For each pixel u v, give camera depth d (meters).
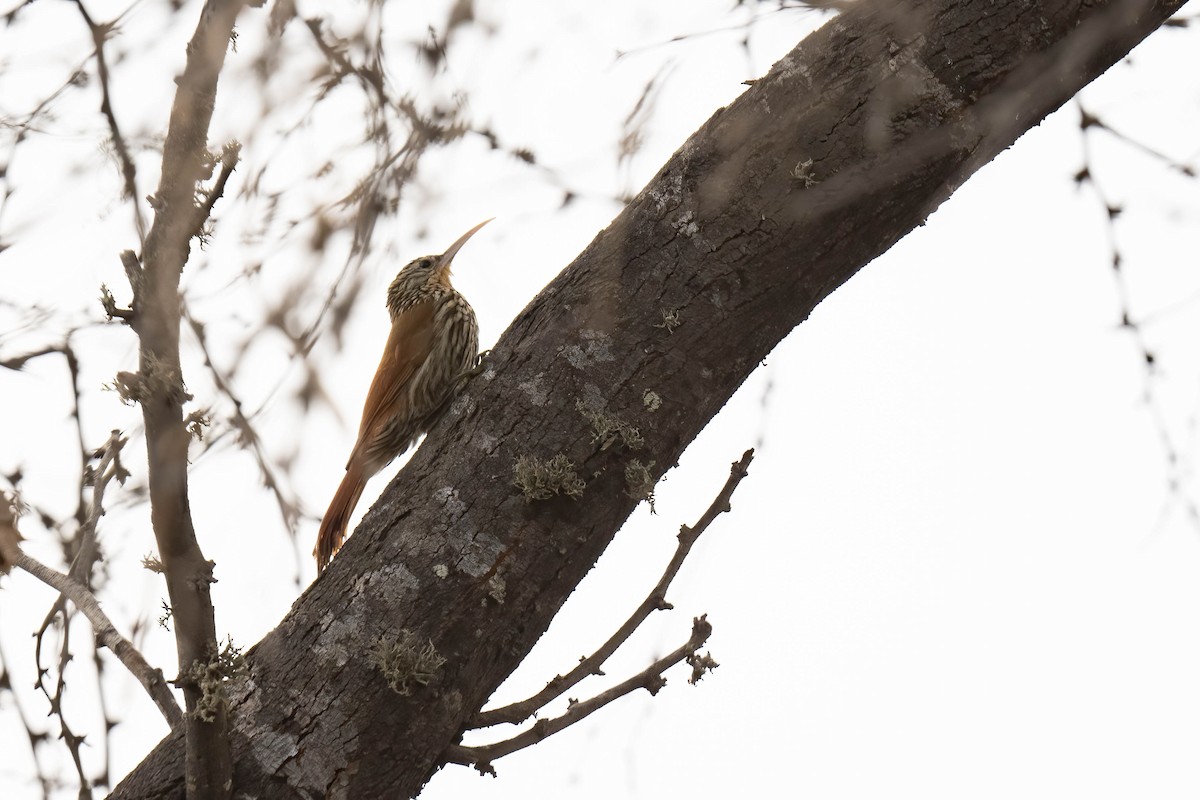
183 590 5.14
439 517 6.07
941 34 6.18
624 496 6.13
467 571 5.98
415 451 6.42
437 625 5.93
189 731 5.49
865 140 6.11
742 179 6.20
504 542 6.02
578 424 6.10
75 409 6.27
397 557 6.04
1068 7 6.20
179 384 4.67
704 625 6.54
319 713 5.85
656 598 6.48
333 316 4.25
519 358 6.29
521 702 6.20
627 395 6.12
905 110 6.12
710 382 6.21
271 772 5.77
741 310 6.19
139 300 4.61
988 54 6.16
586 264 6.38
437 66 4.31
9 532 6.39
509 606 6.01
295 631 6.04
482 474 6.11
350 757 5.80
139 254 4.67
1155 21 6.46
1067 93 6.47
